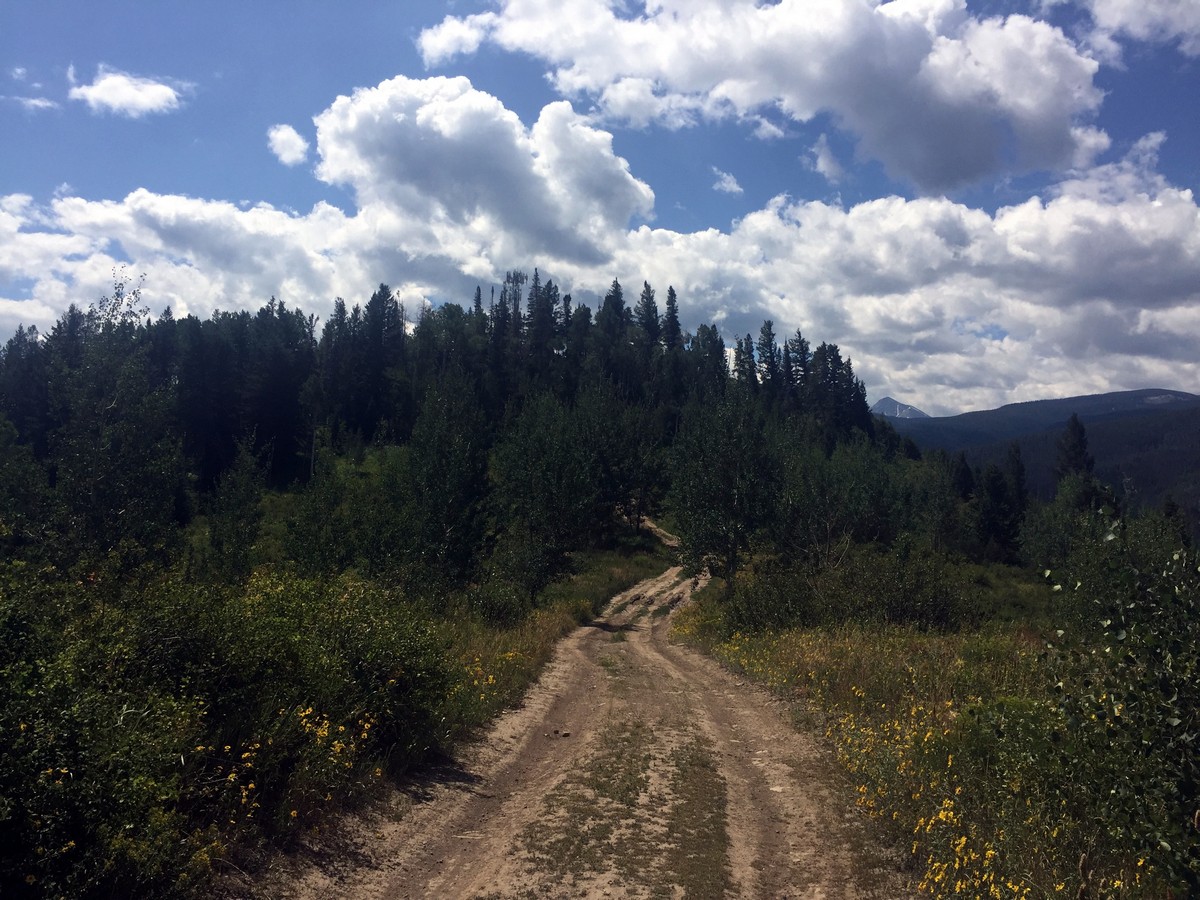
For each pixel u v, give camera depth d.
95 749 4.32
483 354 90.06
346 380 79.69
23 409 51.91
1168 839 4.12
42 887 3.89
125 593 6.60
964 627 18.70
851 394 114.50
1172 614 4.36
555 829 6.42
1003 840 5.17
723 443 34.72
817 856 6.09
